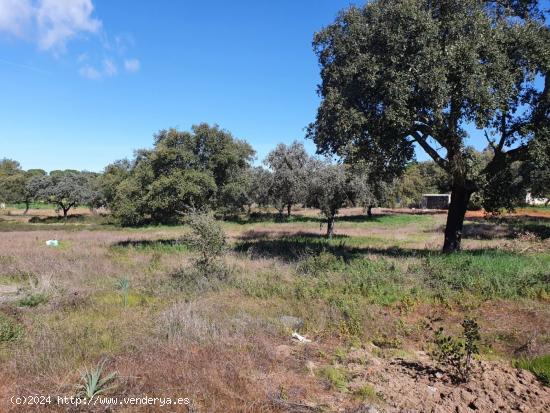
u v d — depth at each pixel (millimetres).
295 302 10039
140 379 5594
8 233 33594
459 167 15305
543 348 7117
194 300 10078
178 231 32094
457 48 12305
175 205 21125
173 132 21594
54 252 19438
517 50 13305
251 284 11758
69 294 10656
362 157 14906
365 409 4914
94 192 58406
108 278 13273
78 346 6691
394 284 11312
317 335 7926
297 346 7227
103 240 26219
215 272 12766
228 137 22562
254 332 7629
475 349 6082
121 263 16125
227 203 23312
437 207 72938
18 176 67750
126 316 8766
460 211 17016
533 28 13391
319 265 13570
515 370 6195
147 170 21281
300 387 5551
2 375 5680
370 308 9445
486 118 12766
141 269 14852
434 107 12930
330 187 25156
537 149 13781
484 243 21500
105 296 10875
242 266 14477
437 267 12445
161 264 15828
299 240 24578
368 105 14102
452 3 12938
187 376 5559
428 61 12156
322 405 5082
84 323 8172
